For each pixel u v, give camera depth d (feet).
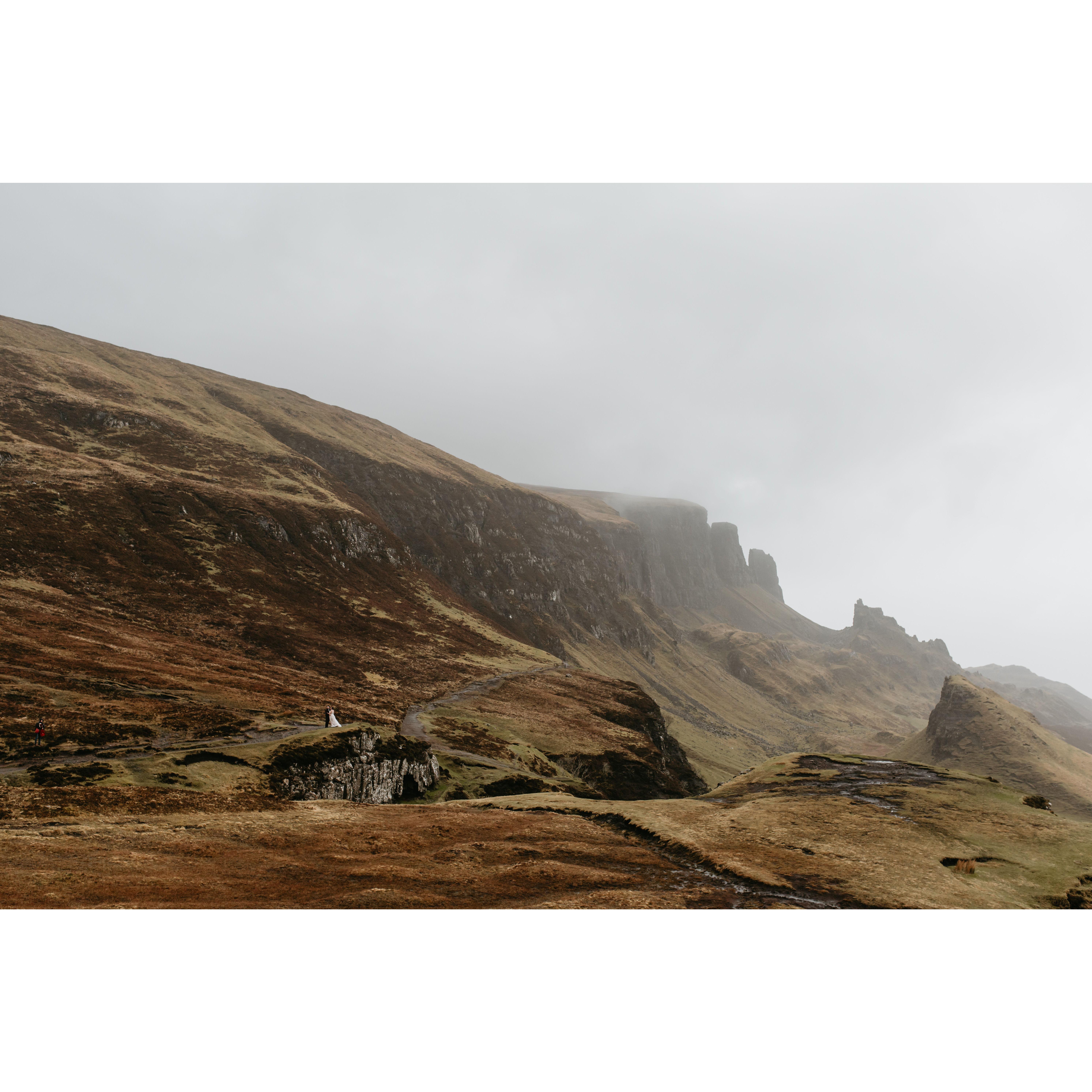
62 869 91.20
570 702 546.67
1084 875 140.77
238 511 617.21
